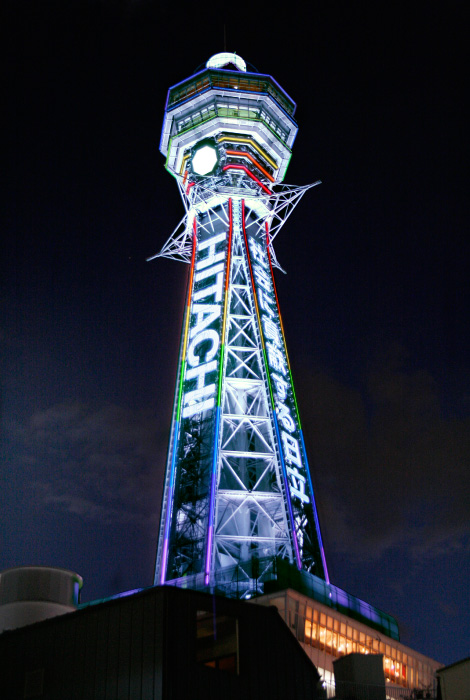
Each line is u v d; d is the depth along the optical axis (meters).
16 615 61.06
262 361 136.75
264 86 177.38
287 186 173.00
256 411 134.75
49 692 50.78
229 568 97.19
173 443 126.44
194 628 49.22
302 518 117.88
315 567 113.19
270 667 51.66
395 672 92.81
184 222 169.25
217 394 128.75
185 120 176.50
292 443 128.12
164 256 162.12
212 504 112.88
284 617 81.69
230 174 168.25
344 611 93.44
